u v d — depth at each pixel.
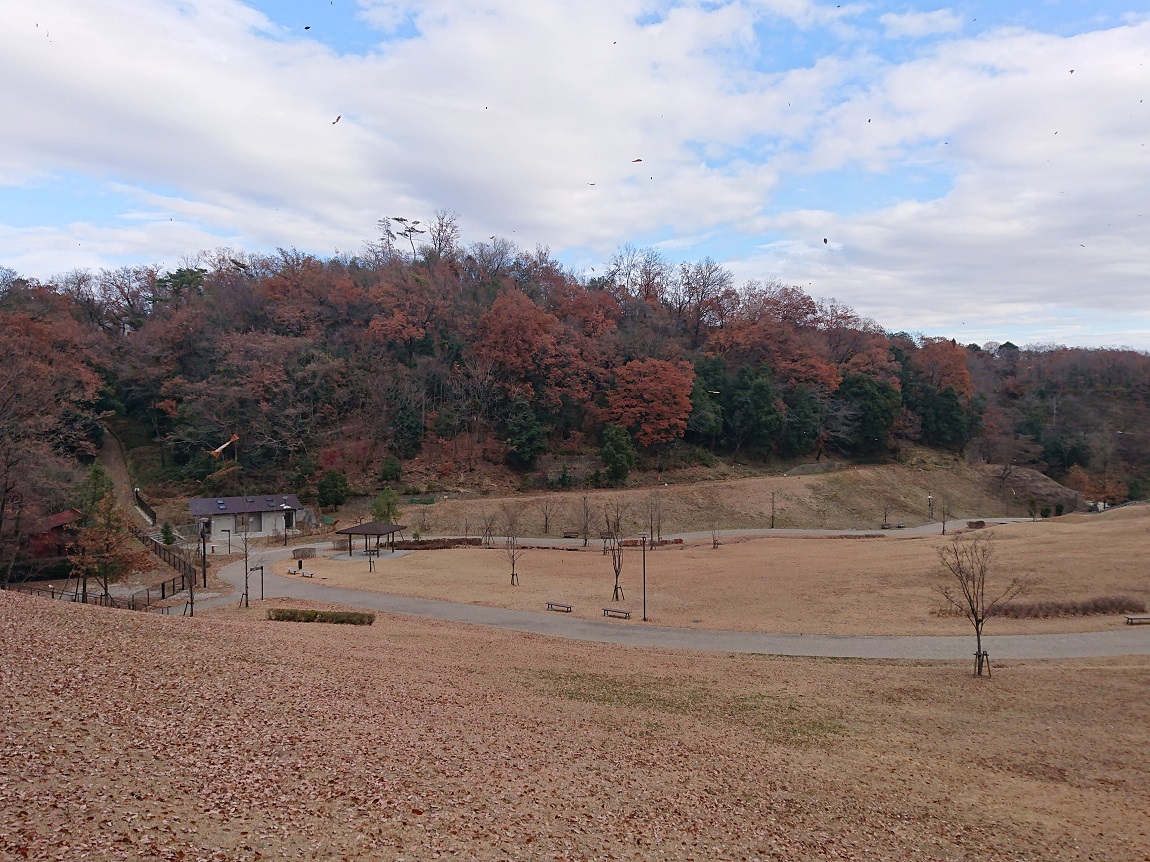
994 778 19.44
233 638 25.45
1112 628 34.94
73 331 78.50
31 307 79.31
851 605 40.59
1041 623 36.12
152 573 52.25
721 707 24.53
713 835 14.30
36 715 14.13
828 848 14.48
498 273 116.75
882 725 23.44
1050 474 106.94
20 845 9.51
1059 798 18.25
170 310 93.12
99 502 45.56
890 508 84.62
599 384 93.56
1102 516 62.84
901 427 104.06
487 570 53.97
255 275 106.12
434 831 12.32
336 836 11.52
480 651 30.50
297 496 77.69
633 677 27.77
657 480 86.94
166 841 10.38
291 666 22.53
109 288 101.88
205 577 48.12
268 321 91.50
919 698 26.06
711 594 44.47
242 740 15.02
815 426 95.75
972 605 29.95
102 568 41.09
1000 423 111.69
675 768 18.09
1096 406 122.94
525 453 84.69
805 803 16.77
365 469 82.62
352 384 87.19
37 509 46.50
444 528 71.19
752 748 20.48
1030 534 55.06
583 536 70.62
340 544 66.06
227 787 12.62
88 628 21.84
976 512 89.25
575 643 33.66
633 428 90.00
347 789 13.45
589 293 106.62
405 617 38.94
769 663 30.61
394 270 101.00
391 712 19.28
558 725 20.81
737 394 95.38
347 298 93.88
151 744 13.89
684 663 30.33
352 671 23.47
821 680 28.11
